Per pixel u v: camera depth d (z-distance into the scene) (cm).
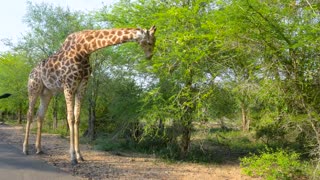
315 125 798
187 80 1058
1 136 1431
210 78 1028
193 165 1048
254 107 1223
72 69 900
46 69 961
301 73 759
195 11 973
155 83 1201
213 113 1088
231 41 767
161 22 1062
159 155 1171
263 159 827
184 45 952
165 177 813
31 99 1022
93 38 896
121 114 1267
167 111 1079
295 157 827
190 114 1077
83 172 796
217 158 1178
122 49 1273
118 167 895
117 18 1245
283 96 779
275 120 900
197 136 1188
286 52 747
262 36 737
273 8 721
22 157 930
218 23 812
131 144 1285
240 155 1287
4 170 766
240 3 707
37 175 738
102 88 1515
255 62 781
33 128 1972
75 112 927
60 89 959
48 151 1077
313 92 784
